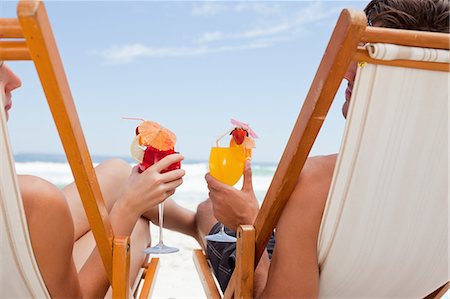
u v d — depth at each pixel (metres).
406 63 0.94
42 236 1.08
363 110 0.99
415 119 1.01
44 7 0.82
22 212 1.01
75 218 1.82
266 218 1.20
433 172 1.08
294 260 1.18
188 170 14.48
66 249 1.13
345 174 1.06
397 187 1.09
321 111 0.99
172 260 3.56
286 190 1.14
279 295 1.20
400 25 1.13
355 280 1.28
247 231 1.25
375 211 1.11
